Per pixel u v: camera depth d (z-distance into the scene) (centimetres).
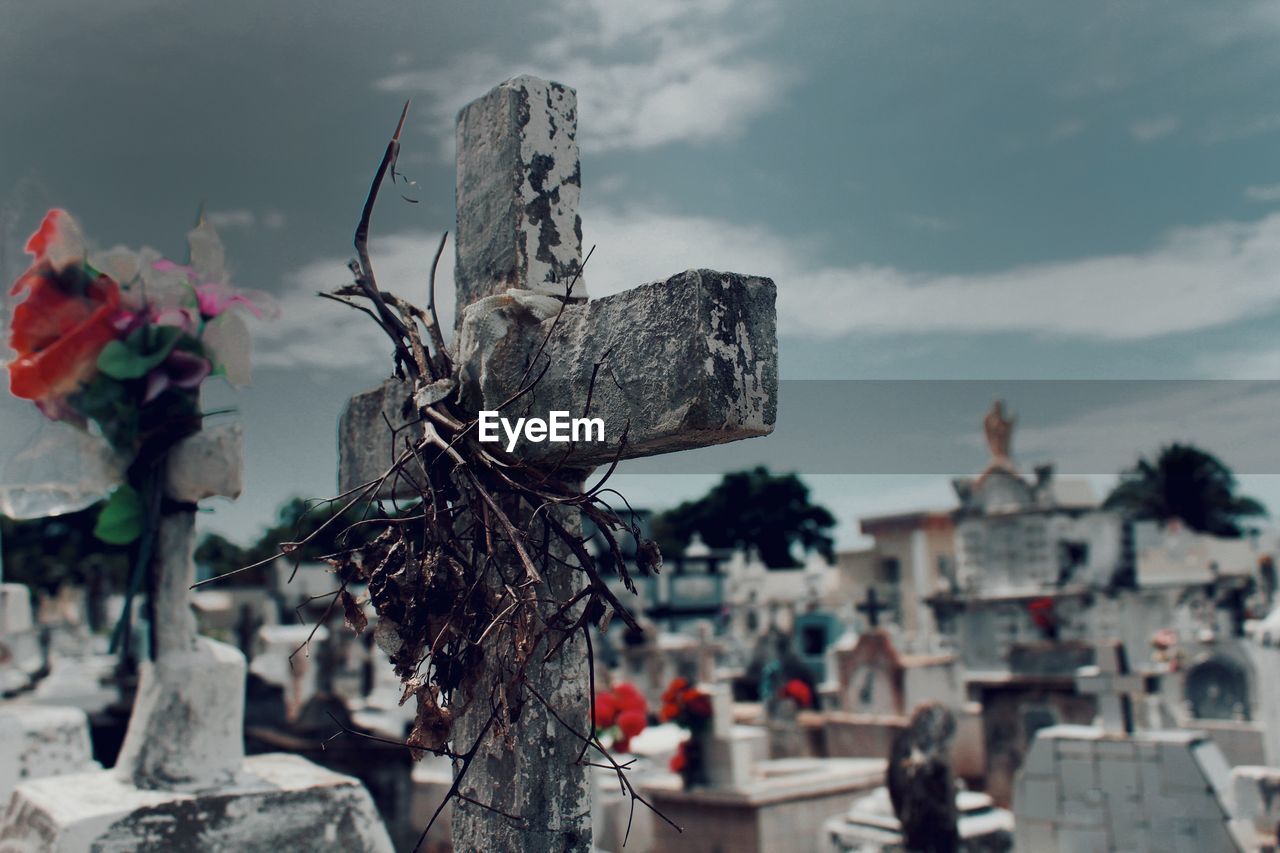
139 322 363
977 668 1362
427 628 232
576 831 260
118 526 360
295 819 346
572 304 258
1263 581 2186
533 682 256
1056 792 859
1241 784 816
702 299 209
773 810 1029
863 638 1503
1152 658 1439
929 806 765
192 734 352
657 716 1777
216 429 364
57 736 493
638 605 2445
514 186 269
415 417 300
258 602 2048
